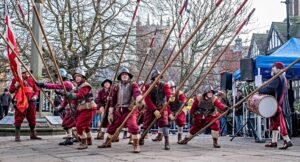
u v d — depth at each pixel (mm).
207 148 9305
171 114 10516
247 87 13789
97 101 11719
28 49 22422
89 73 23484
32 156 7605
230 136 14453
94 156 7488
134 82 8656
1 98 20188
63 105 10117
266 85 9164
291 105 14539
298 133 14758
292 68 12586
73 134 10633
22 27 21750
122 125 8633
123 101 8680
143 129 10727
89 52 23453
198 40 26141
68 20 23188
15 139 11211
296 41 13219
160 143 10680
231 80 14844
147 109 9859
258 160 6859
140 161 6684
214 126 9602
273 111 9398
